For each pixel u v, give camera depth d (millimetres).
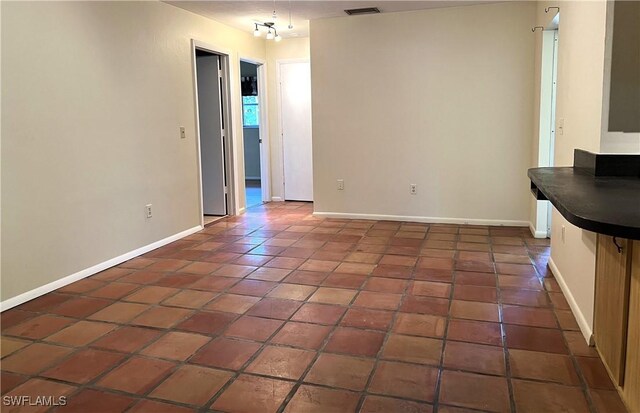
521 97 5141
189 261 4164
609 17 2350
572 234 2986
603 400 2021
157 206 4633
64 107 3523
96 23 3795
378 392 2111
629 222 1452
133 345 2592
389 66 5516
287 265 4012
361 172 5836
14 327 2830
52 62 3404
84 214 3746
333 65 5723
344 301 3178
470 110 5312
